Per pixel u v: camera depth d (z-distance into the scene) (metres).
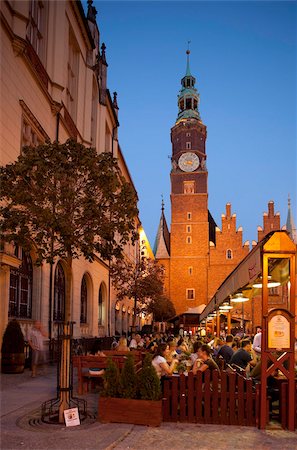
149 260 37.41
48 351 17.52
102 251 8.77
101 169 8.35
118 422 7.34
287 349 7.38
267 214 74.88
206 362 8.54
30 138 16.78
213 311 22.06
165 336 29.45
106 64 31.55
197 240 79.38
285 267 8.82
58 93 20.20
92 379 11.02
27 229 8.28
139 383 7.48
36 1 18.75
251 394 7.41
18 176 8.42
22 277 16.42
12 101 14.66
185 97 89.00
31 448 5.92
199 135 85.31
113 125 36.91
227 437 6.62
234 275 10.15
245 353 9.81
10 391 10.44
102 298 32.66
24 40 14.86
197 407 7.52
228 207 78.00
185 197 81.56
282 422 7.22
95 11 29.17
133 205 8.55
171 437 6.57
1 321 13.55
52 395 9.85
